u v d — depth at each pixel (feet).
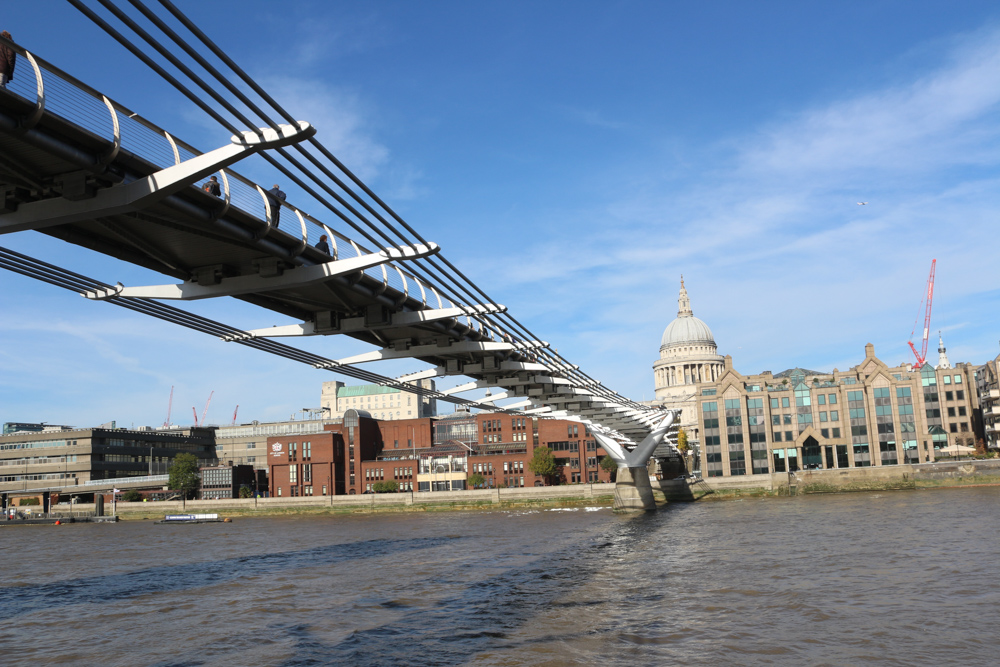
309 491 514.68
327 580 155.53
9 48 55.83
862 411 433.48
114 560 216.74
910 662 79.41
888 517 227.81
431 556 189.98
